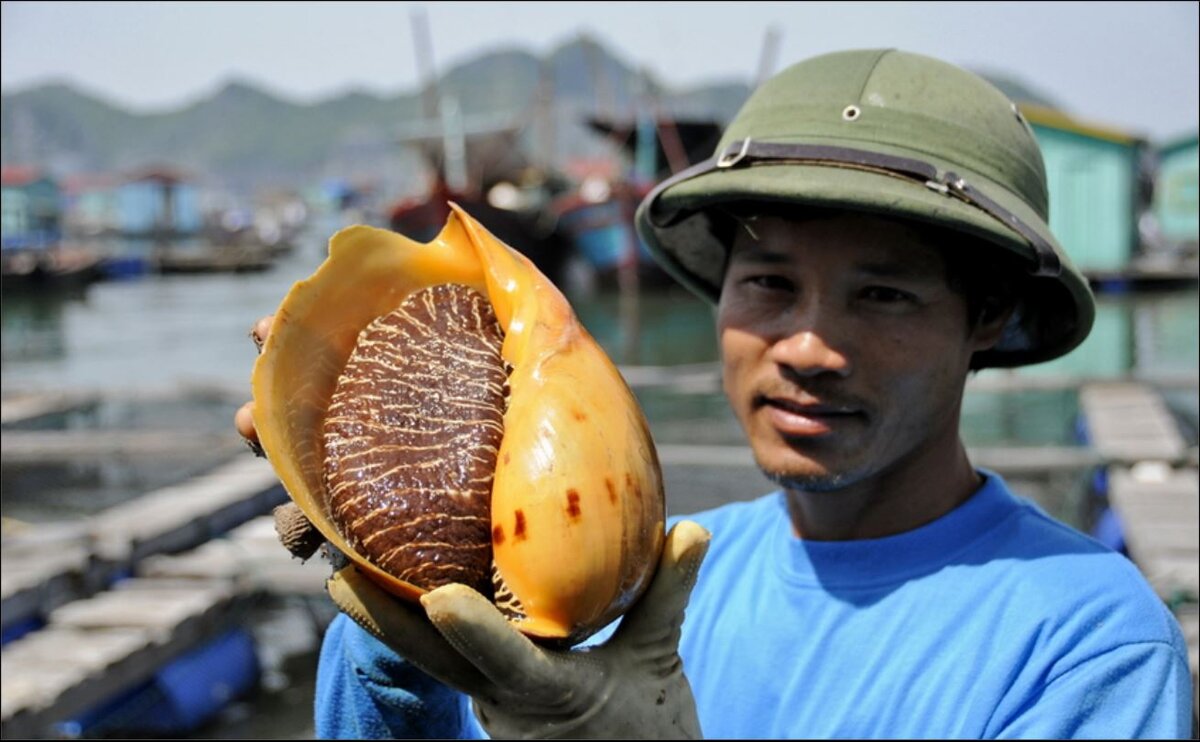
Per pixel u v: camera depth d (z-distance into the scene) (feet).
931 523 2.32
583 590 1.66
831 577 2.35
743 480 10.73
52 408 15.12
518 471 1.68
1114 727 1.99
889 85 2.23
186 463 14.28
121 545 8.69
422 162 49.21
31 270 48.14
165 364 26.09
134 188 82.99
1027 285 2.45
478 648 1.55
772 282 2.21
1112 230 27.07
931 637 2.19
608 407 1.75
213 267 64.59
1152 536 7.51
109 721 7.20
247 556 8.87
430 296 1.92
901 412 2.17
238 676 7.92
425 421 1.76
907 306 2.14
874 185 2.06
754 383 2.23
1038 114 26.78
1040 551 2.23
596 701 1.69
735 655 2.40
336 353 1.86
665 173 41.65
